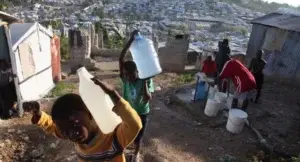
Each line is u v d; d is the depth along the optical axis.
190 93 8.84
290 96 9.56
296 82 10.95
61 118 1.58
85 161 1.80
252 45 13.59
